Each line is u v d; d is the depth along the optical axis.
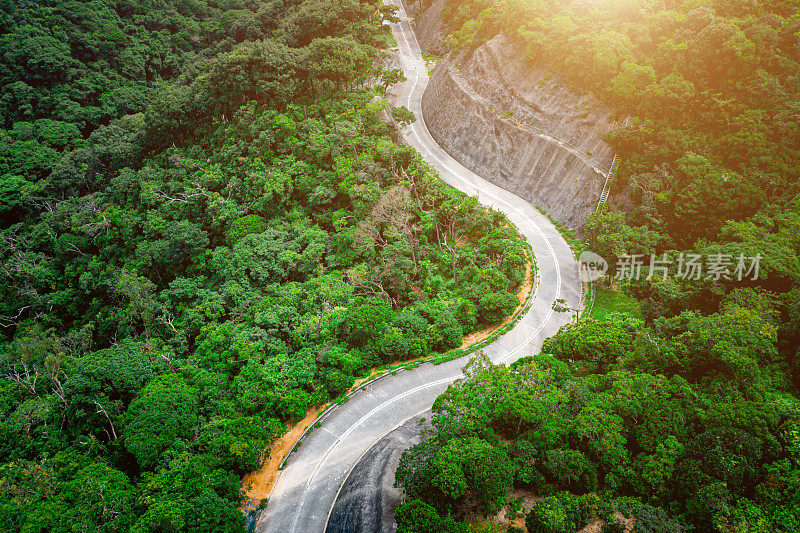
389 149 70.50
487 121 78.94
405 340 48.22
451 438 34.38
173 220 73.38
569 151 69.62
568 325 48.31
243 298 58.00
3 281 73.88
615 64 67.25
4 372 54.28
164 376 46.34
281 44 91.81
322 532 35.97
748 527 28.09
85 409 43.88
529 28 78.19
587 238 60.25
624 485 33.41
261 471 39.88
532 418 35.06
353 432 42.72
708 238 55.03
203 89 89.00
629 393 36.50
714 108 60.81
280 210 70.94
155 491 36.09
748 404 34.44
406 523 29.83
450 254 60.88
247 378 44.94
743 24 63.31
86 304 73.69
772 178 55.38
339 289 55.72
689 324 43.16
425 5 118.62
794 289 45.38
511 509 32.72
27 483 37.75
